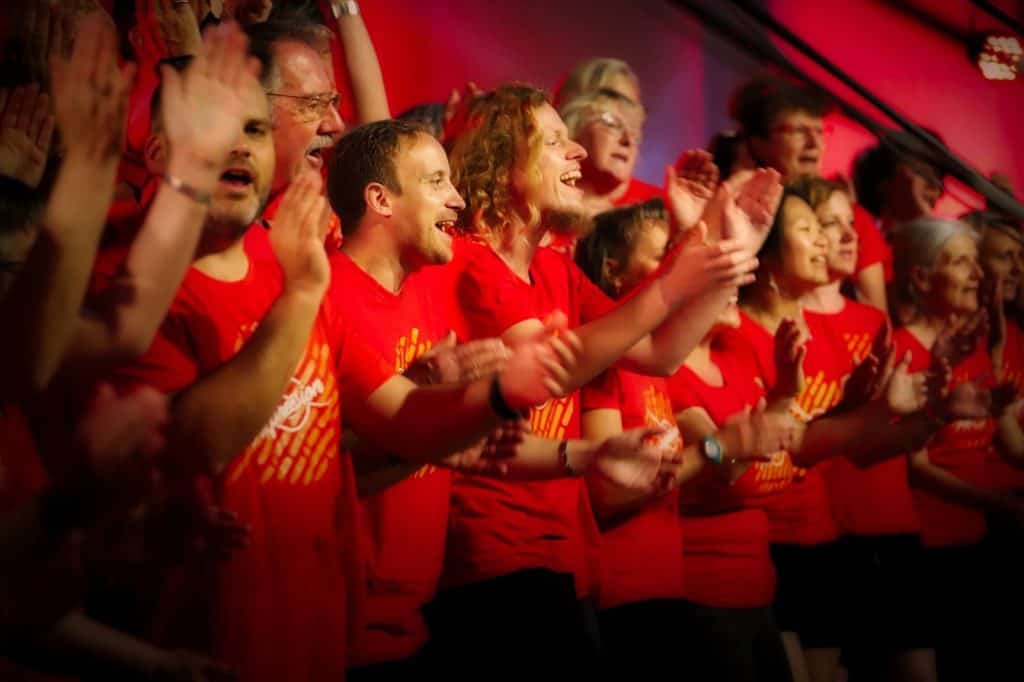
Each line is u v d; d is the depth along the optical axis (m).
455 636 3.58
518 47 6.04
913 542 5.13
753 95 6.04
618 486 3.44
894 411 4.88
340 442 3.14
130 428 2.30
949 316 5.78
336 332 3.02
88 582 2.37
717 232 3.72
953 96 7.31
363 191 3.39
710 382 4.42
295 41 3.75
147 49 3.69
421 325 3.47
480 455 3.11
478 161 3.82
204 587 2.71
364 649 3.26
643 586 3.96
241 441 2.61
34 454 2.57
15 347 2.36
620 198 5.37
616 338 3.33
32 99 2.89
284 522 2.84
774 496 4.64
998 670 5.57
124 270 2.50
